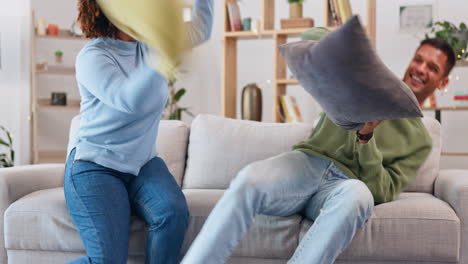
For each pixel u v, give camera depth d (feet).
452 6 15.76
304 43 4.76
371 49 4.34
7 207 6.60
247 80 18.28
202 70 18.90
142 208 6.05
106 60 5.51
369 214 5.53
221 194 6.67
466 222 5.86
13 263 6.52
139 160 6.16
